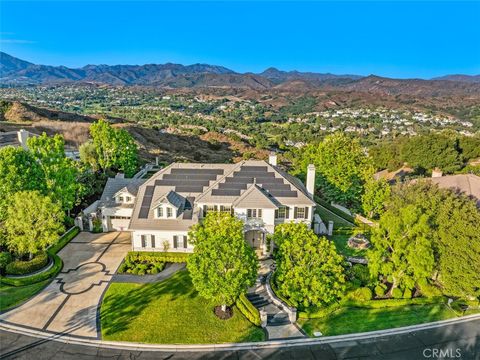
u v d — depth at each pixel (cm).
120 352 2598
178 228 3988
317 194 6388
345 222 5125
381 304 3209
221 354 2616
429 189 4019
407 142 8500
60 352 2577
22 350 2581
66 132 10881
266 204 4047
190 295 3294
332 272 3084
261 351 2656
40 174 4262
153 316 2989
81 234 4509
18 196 3597
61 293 3275
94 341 2695
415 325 2986
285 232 3306
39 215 3597
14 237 3597
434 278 3594
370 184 5125
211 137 16025
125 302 3166
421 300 3266
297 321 3006
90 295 3256
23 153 4194
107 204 4569
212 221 3344
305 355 2627
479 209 3828
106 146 6338
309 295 2942
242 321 2980
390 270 3228
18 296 3200
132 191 4588
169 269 3731
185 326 2883
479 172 7562
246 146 14825
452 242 3095
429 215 3381
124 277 3562
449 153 7819
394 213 3653
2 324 2844
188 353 2616
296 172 6694
